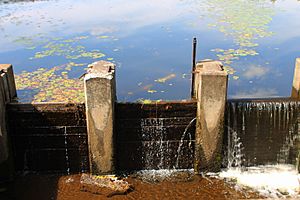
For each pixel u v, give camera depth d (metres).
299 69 8.53
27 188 8.14
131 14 20.03
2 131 7.88
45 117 8.32
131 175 8.63
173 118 8.45
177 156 8.84
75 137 8.54
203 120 8.10
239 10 20.36
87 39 15.37
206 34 15.64
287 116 8.55
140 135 8.59
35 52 13.72
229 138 8.66
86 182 8.25
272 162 9.02
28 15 20.45
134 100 9.95
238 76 11.49
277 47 13.92
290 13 19.44
